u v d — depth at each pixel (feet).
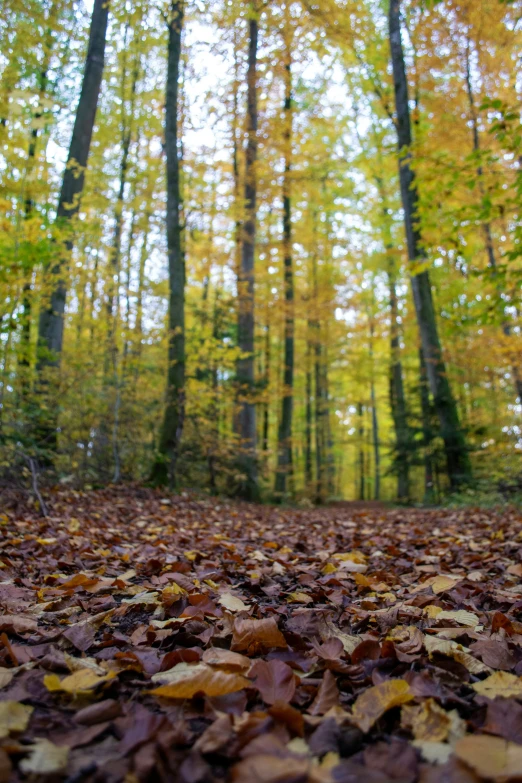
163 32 35.94
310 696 3.70
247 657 4.48
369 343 59.21
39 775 2.56
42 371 20.66
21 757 2.76
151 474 27.09
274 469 40.19
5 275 16.92
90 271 25.73
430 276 43.57
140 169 46.11
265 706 3.57
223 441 31.99
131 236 37.37
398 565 10.06
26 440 17.71
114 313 26.40
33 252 17.47
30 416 18.07
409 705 3.49
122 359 25.22
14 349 17.79
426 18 27.66
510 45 26.40
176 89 29.43
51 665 4.12
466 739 2.87
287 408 47.11
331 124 49.06
